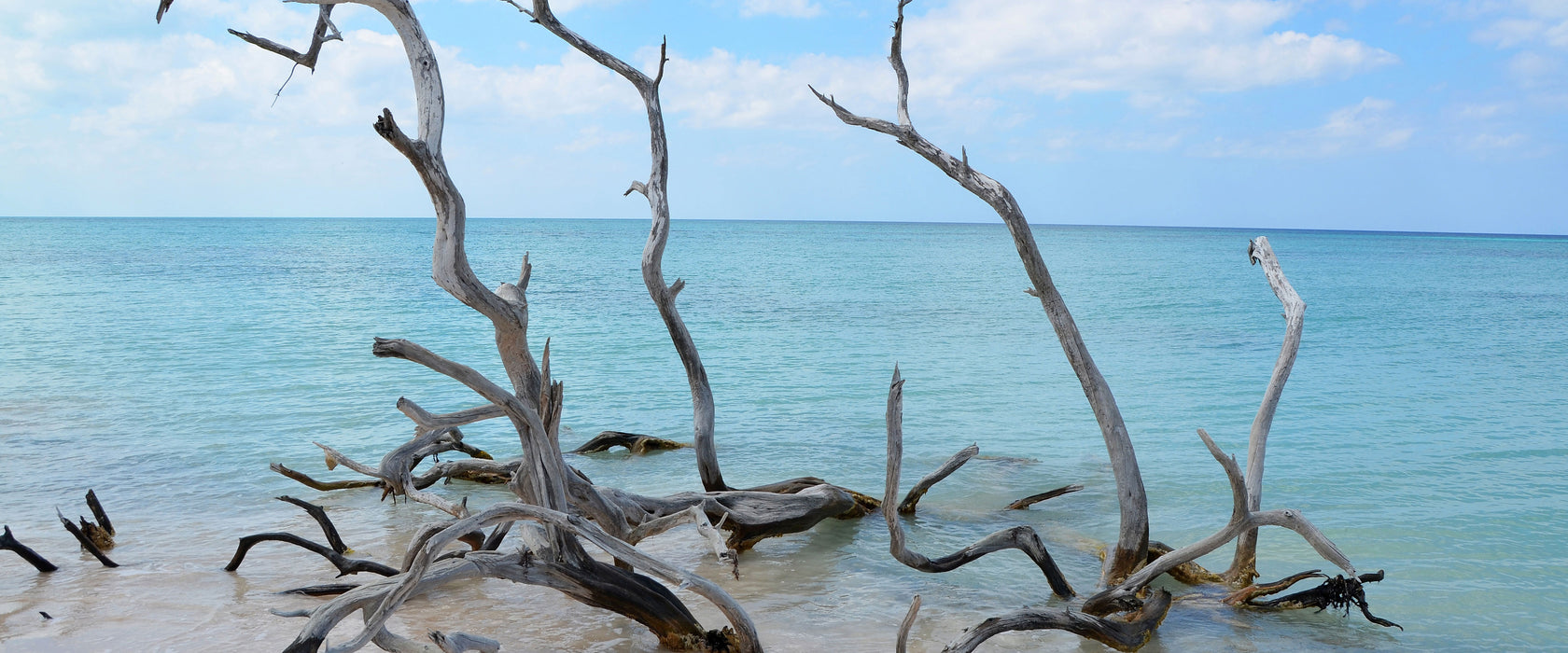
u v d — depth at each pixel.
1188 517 9.79
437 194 5.13
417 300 37.22
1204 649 6.42
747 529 8.45
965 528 9.62
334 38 5.81
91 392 16.81
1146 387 18.53
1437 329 29.61
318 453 12.17
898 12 7.43
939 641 6.49
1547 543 8.84
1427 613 7.17
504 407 5.73
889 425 6.71
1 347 22.80
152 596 6.96
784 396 17.55
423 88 5.15
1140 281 54.34
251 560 7.94
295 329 27.14
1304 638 6.65
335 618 4.98
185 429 13.65
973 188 7.40
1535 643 6.62
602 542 5.48
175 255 76.50
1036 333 28.30
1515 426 14.57
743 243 134.00
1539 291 48.72
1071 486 10.20
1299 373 20.39
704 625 6.77
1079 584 7.86
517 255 84.44
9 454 11.97
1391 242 199.62
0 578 7.32
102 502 9.84
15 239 114.75
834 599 7.41
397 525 9.19
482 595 7.29
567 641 6.33
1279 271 8.01
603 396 17.33
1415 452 12.70
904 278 56.66
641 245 112.25
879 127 7.65
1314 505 10.16
